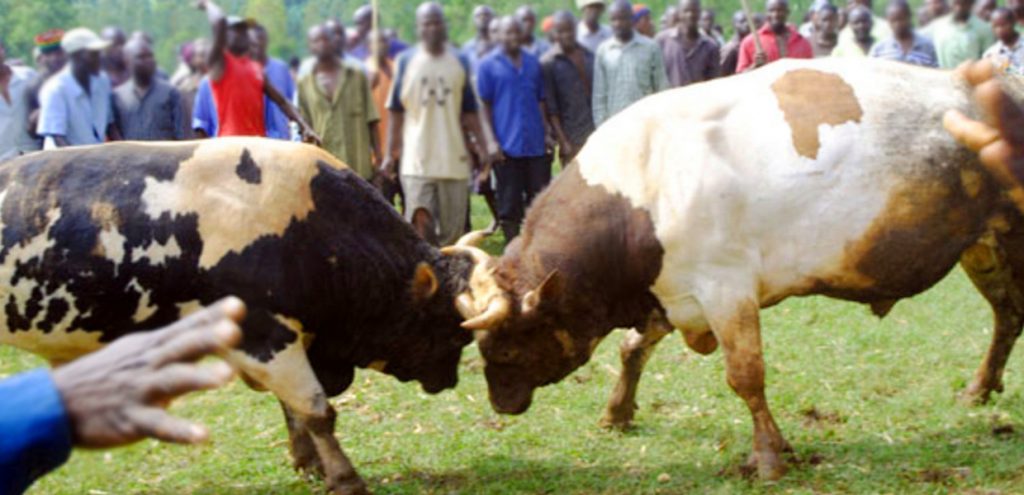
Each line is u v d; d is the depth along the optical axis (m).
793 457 7.52
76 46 11.99
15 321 6.83
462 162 13.21
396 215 7.46
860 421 8.32
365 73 13.01
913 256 7.34
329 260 7.11
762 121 7.31
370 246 7.27
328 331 7.38
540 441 8.32
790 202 7.22
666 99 7.54
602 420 8.48
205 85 11.67
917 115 7.27
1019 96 7.05
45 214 6.74
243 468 8.05
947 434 7.94
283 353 7.00
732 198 7.19
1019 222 7.41
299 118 11.48
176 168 6.89
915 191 7.20
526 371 7.73
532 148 14.16
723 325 7.29
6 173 6.89
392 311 7.45
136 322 6.89
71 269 6.72
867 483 7.07
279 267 6.93
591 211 7.45
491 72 14.02
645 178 7.35
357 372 10.19
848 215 7.22
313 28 12.76
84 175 6.83
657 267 7.38
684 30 15.09
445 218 13.33
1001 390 8.46
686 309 7.45
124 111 12.60
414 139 13.08
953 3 14.24
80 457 2.08
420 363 7.72
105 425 1.76
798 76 7.45
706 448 8.02
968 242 7.46
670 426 8.50
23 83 12.60
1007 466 7.20
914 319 10.96
